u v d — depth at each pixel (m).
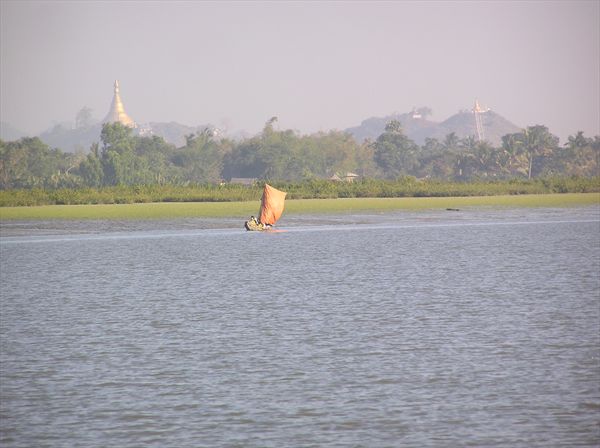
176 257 187.12
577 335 92.56
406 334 93.69
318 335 93.56
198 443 59.34
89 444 59.38
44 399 69.25
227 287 137.00
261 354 84.31
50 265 172.88
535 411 65.31
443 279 144.50
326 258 183.00
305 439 59.88
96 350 87.00
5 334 96.06
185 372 77.38
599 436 60.12
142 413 65.56
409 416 64.38
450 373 75.94
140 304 118.94
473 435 60.41
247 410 66.06
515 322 100.75
